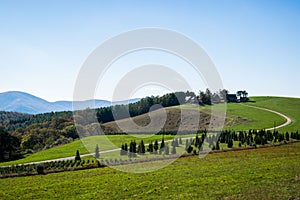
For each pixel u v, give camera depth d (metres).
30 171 47.53
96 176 38.97
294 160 43.50
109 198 28.59
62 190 32.84
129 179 35.69
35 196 31.14
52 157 72.06
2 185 37.28
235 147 64.94
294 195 25.38
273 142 73.88
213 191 28.31
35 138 100.06
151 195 28.55
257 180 31.31
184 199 26.50
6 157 86.75
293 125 114.00
